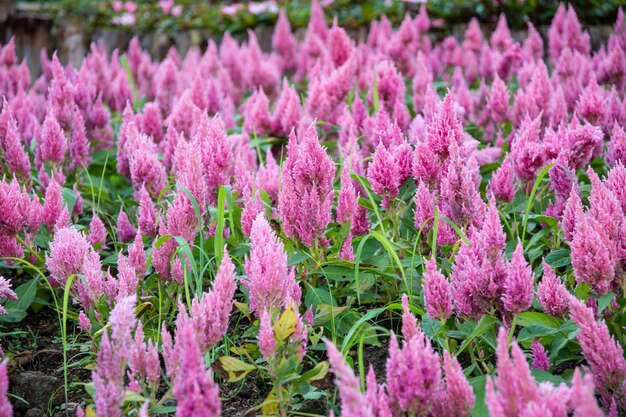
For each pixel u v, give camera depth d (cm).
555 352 116
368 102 180
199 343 112
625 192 126
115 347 108
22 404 125
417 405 105
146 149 149
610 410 111
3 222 136
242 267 134
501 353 102
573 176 137
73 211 156
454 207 128
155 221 140
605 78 207
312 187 129
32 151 173
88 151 173
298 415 120
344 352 121
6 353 131
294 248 133
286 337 113
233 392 126
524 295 113
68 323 143
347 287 136
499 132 178
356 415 98
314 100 180
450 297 116
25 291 139
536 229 152
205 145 142
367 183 144
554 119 169
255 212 134
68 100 168
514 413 101
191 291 138
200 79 185
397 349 106
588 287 119
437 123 133
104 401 106
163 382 128
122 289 122
